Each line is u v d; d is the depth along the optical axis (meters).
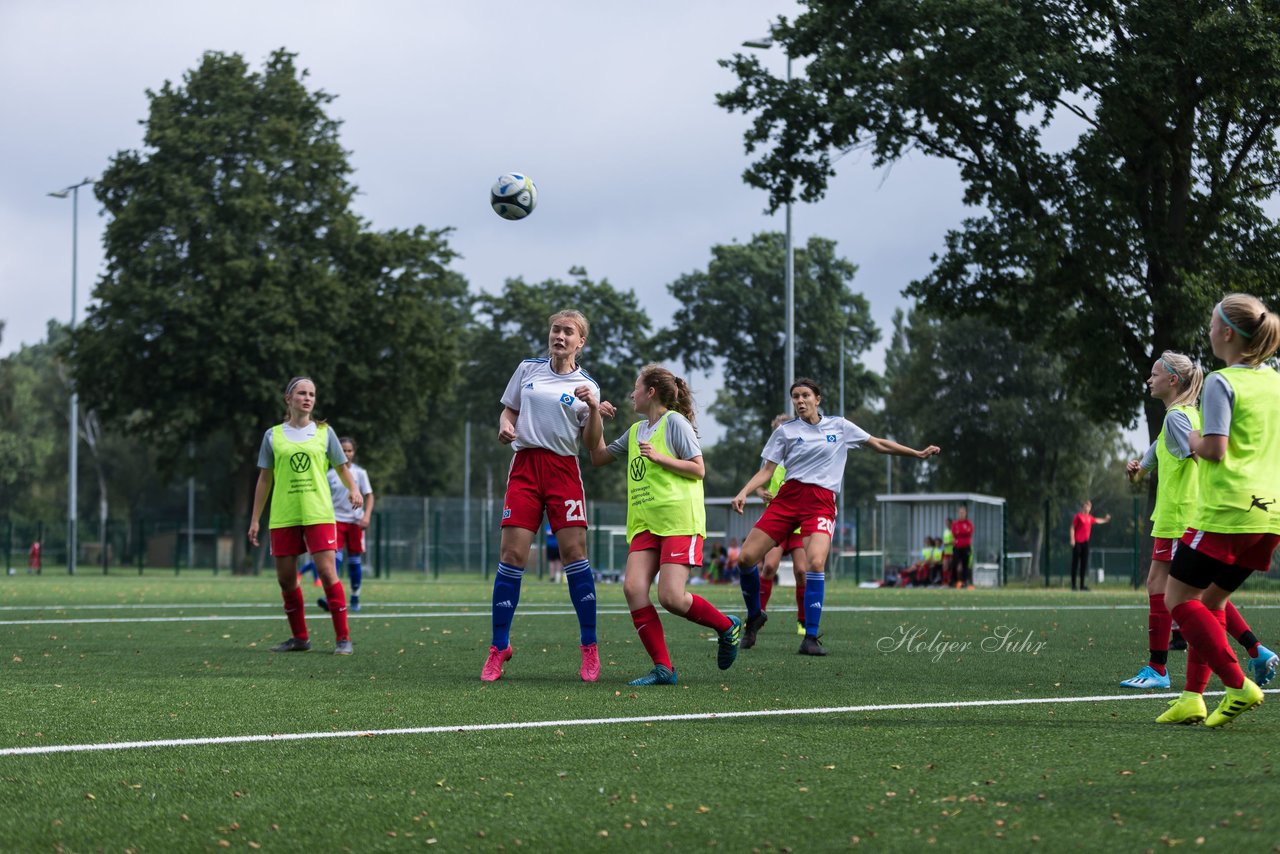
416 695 11.77
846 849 5.95
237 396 74.12
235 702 11.28
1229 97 45.34
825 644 17.94
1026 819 6.44
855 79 46.41
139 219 71.81
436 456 131.25
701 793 7.22
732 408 159.75
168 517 142.75
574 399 13.56
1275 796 6.85
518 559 13.40
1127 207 45.94
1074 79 42.75
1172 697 11.55
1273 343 9.64
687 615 13.10
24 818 6.79
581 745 8.88
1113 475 121.50
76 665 14.80
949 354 101.75
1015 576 64.19
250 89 75.56
